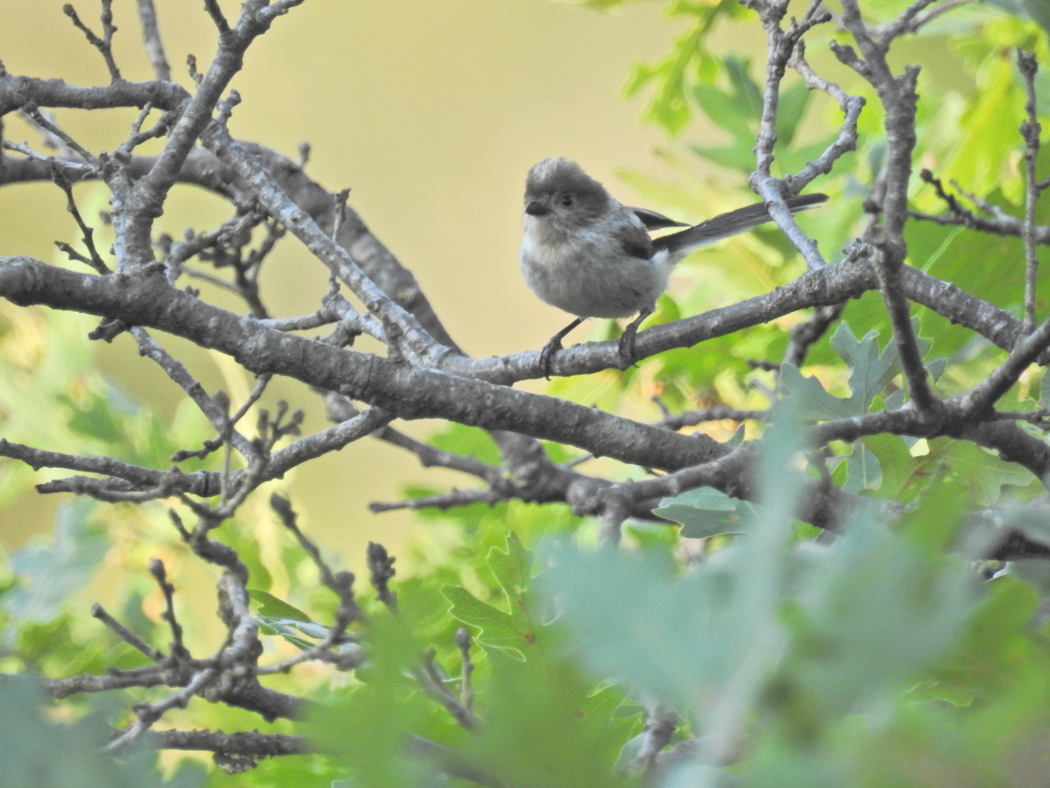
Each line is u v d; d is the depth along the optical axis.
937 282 6.29
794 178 7.18
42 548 8.12
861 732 1.16
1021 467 5.71
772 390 8.55
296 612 6.07
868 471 6.28
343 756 1.30
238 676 4.61
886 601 1.21
